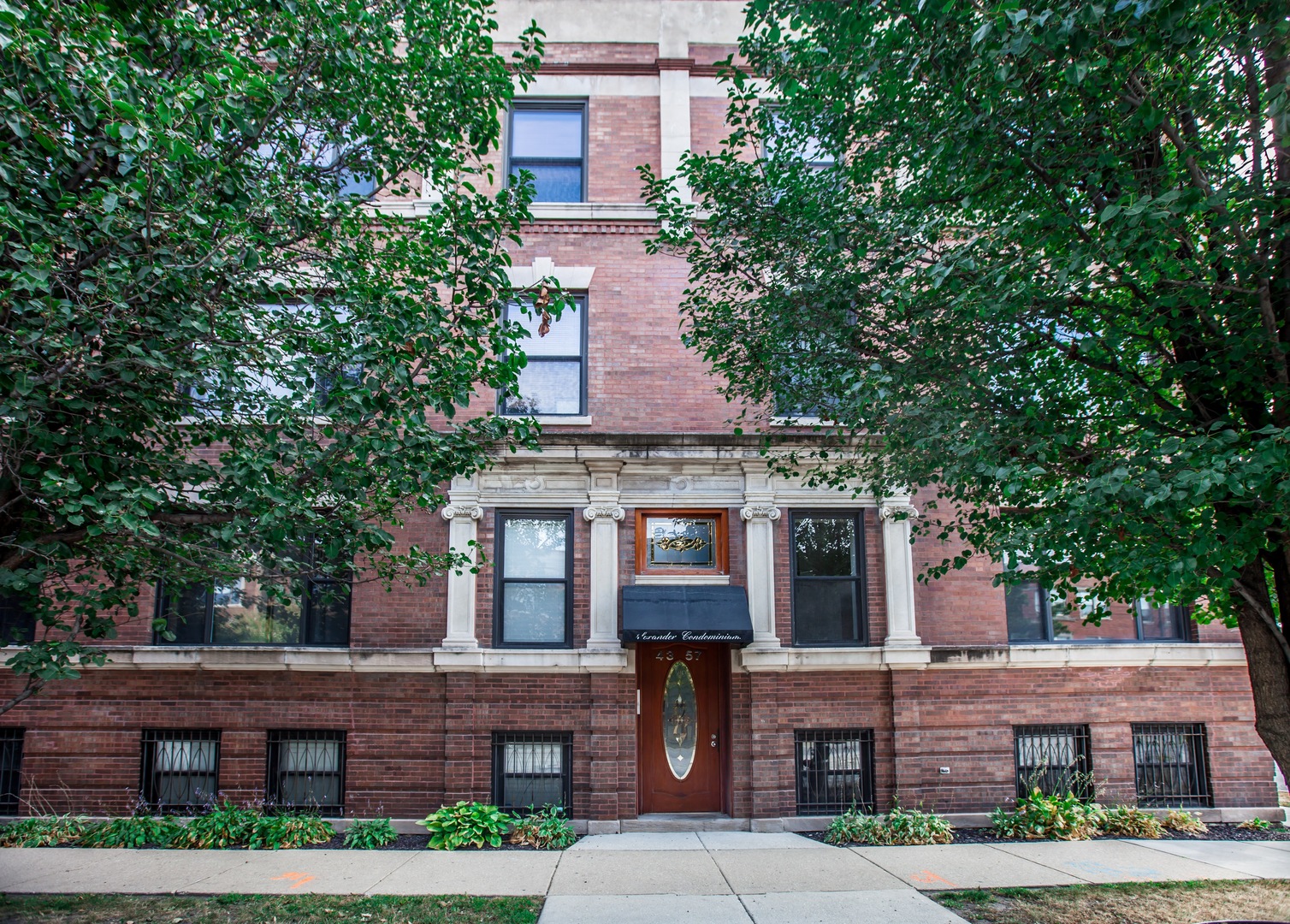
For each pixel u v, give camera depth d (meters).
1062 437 5.38
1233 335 5.34
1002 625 10.75
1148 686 10.70
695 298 8.29
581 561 10.67
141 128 4.86
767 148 8.12
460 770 10.02
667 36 11.97
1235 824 10.24
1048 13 4.51
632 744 10.20
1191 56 5.17
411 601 10.41
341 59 6.41
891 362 6.69
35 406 4.99
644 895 7.37
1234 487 4.11
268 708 10.17
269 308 8.80
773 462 9.20
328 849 9.06
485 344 10.73
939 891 7.42
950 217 6.62
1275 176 5.33
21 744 10.12
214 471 5.86
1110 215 4.66
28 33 4.69
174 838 9.16
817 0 6.50
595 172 11.80
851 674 10.49
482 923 6.61
